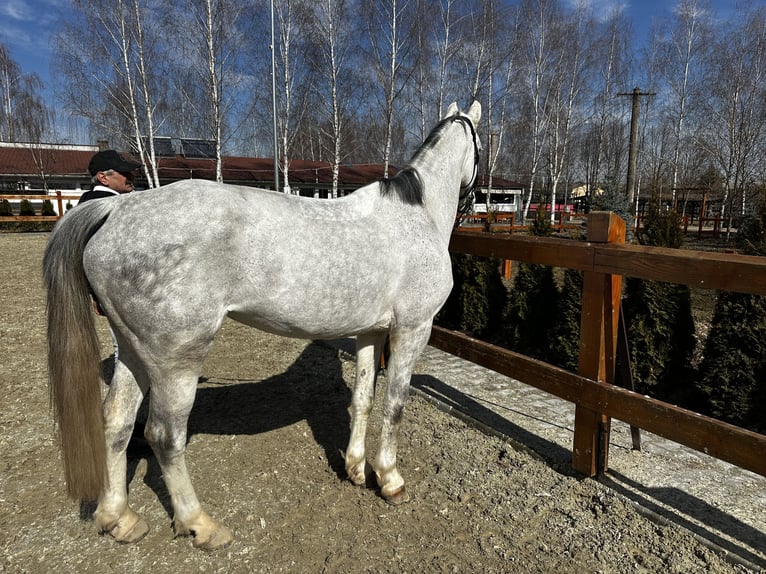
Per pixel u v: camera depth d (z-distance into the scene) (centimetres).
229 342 552
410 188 258
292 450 314
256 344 546
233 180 2725
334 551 223
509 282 954
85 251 194
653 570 211
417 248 245
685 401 418
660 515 240
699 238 1883
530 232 722
